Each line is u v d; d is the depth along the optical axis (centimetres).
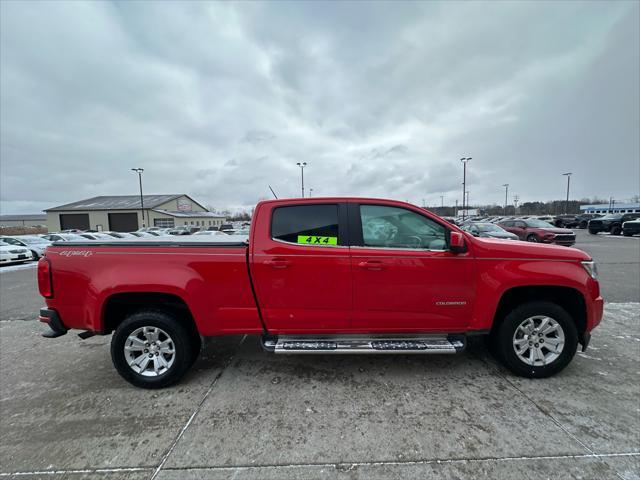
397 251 313
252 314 314
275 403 285
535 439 235
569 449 225
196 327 329
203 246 313
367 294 312
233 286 312
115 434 249
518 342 319
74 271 313
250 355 382
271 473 210
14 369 362
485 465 213
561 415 261
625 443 229
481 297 314
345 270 310
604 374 325
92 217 5194
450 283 313
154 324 311
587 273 318
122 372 313
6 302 712
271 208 322
